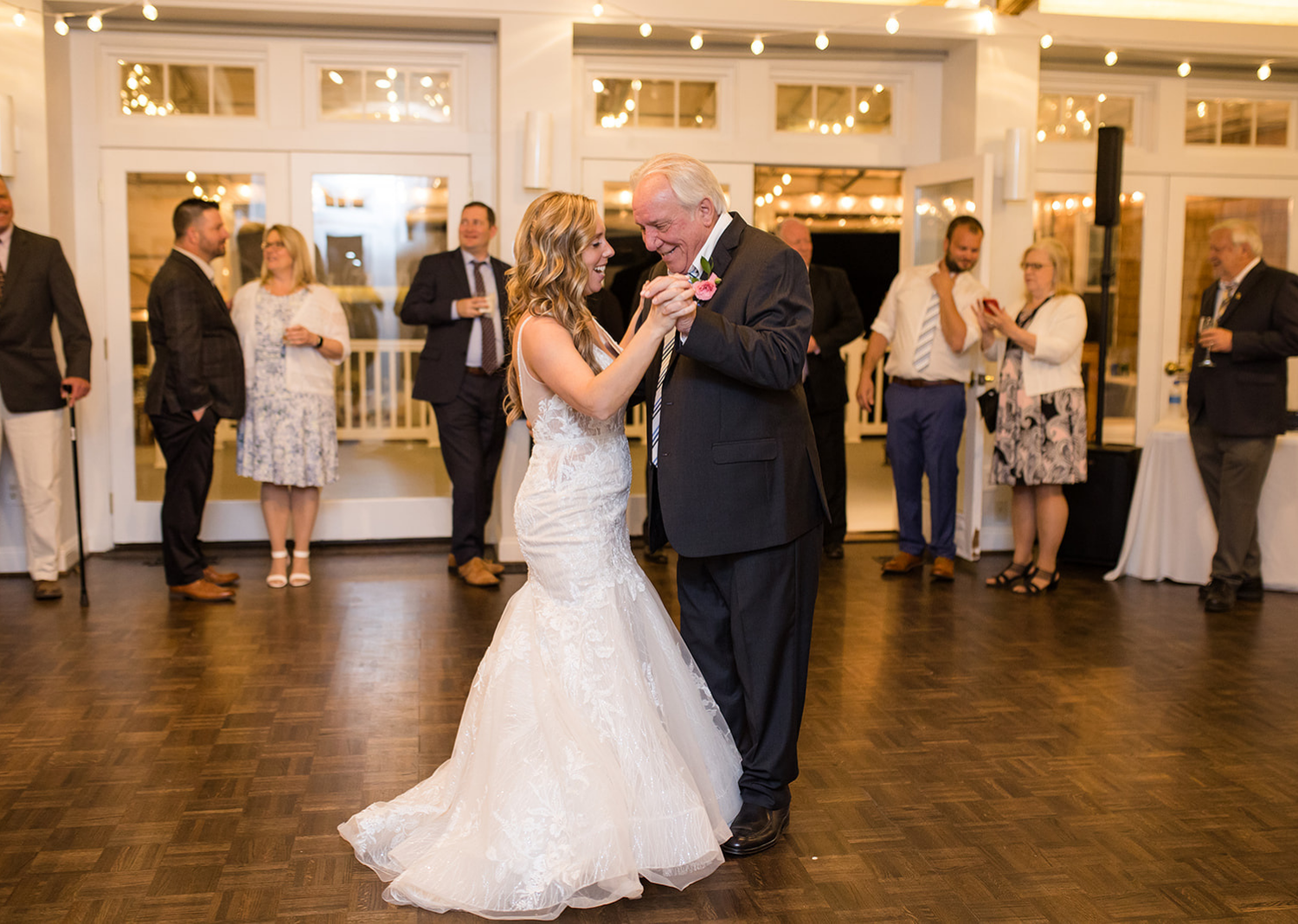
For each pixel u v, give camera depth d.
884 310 5.29
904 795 2.66
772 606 2.35
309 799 2.61
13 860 2.29
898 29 5.39
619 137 5.64
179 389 4.34
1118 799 2.64
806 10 5.33
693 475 2.24
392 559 5.35
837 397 5.45
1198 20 5.58
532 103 5.23
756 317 2.21
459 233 4.89
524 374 2.26
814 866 2.30
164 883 2.20
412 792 2.46
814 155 5.78
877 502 6.98
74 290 4.57
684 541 2.24
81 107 5.28
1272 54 5.67
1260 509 4.90
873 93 5.84
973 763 2.87
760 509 2.27
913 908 2.13
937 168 5.57
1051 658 3.82
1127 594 4.79
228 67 5.38
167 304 4.32
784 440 2.31
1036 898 2.17
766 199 6.03
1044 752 2.95
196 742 2.96
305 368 4.66
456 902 2.10
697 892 2.19
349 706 3.26
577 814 2.12
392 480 5.72
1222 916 2.11
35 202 4.85
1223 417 4.55
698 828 2.19
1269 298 4.47
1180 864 2.32
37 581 4.54
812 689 3.45
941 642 4.00
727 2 5.28
